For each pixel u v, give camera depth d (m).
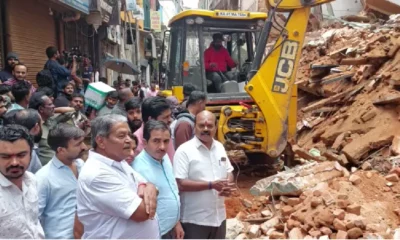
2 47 8.84
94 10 12.76
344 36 14.15
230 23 8.10
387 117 8.37
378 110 8.73
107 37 17.08
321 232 4.86
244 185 7.72
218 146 4.15
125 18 20.20
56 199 3.38
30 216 2.82
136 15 21.86
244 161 9.01
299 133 10.56
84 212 2.79
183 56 8.00
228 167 4.23
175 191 3.62
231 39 8.53
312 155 8.12
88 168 2.78
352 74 11.17
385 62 10.27
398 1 17.34
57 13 11.98
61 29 12.33
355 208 5.14
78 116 5.36
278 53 7.35
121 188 2.75
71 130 3.42
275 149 7.41
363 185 6.04
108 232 2.76
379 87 9.48
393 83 9.02
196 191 3.90
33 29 10.36
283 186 6.08
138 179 3.07
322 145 9.34
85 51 15.35
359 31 14.12
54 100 6.09
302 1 7.23
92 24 14.02
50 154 4.30
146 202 2.78
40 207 3.32
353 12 20.69
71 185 3.43
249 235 5.42
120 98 6.29
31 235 2.78
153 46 20.58
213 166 4.01
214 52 8.25
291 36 7.34
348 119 9.27
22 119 3.80
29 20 10.12
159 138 3.50
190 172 3.95
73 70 9.91
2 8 8.84
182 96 7.83
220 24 8.06
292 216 5.36
